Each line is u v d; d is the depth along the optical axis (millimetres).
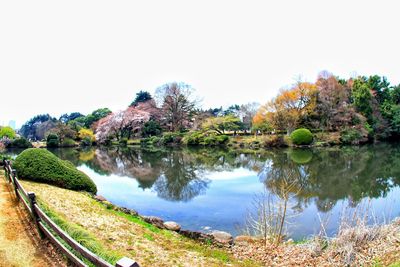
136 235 6434
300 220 8586
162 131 44781
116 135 43219
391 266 4473
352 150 27000
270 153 26781
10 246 4887
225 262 5625
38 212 5129
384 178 14641
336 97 33438
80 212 7344
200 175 17109
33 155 9930
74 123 49875
